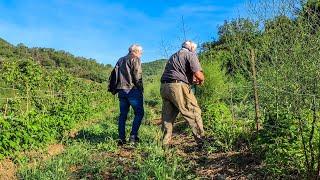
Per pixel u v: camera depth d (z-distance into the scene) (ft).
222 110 18.93
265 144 11.96
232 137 14.79
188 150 15.34
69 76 36.65
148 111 30.71
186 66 15.40
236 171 11.96
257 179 11.07
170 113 15.92
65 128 22.26
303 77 10.19
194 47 15.69
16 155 15.80
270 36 13.69
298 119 10.48
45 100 28.35
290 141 10.91
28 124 17.67
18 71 26.91
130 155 14.97
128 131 20.88
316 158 10.12
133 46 17.49
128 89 17.29
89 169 13.05
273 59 12.70
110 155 15.30
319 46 10.95
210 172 12.24
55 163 13.62
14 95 26.43
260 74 13.82
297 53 11.03
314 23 12.02
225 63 24.91
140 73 17.30
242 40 15.87
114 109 50.49
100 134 20.35
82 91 41.55
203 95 23.99
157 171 11.90
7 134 15.93
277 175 10.80
